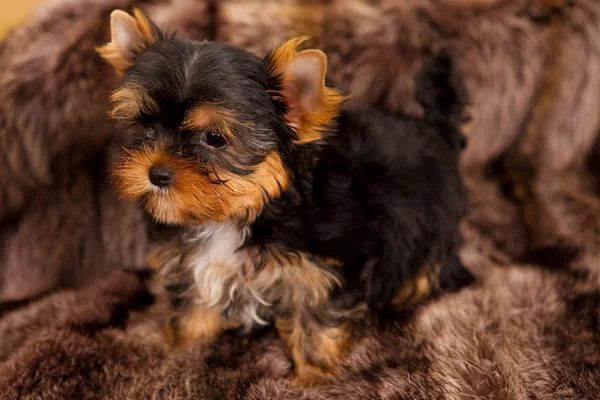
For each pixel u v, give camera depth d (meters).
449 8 0.55
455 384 0.40
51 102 0.51
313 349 0.42
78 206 0.53
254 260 0.40
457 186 0.49
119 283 0.50
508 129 0.58
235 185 0.37
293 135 0.38
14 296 0.53
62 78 0.51
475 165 0.59
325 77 0.38
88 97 0.51
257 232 0.39
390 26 0.54
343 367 0.43
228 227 0.40
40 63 0.51
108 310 0.47
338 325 0.42
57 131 0.51
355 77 0.54
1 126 0.50
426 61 0.49
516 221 0.57
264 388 0.41
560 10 0.56
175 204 0.37
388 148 0.45
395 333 0.44
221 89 0.36
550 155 0.58
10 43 0.52
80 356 0.43
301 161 0.39
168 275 0.43
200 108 0.35
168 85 0.36
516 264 0.52
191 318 0.45
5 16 0.62
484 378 0.40
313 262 0.40
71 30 0.52
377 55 0.54
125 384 0.42
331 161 0.42
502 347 0.42
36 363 0.42
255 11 0.54
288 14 0.54
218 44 0.38
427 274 0.47
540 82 0.57
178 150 0.36
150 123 0.37
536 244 0.55
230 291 0.42
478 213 0.57
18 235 0.52
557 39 0.56
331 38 0.53
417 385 0.40
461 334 0.43
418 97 0.49
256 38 0.53
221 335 0.46
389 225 0.44
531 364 0.42
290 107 0.38
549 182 0.59
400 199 0.44
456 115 0.49
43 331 0.45
